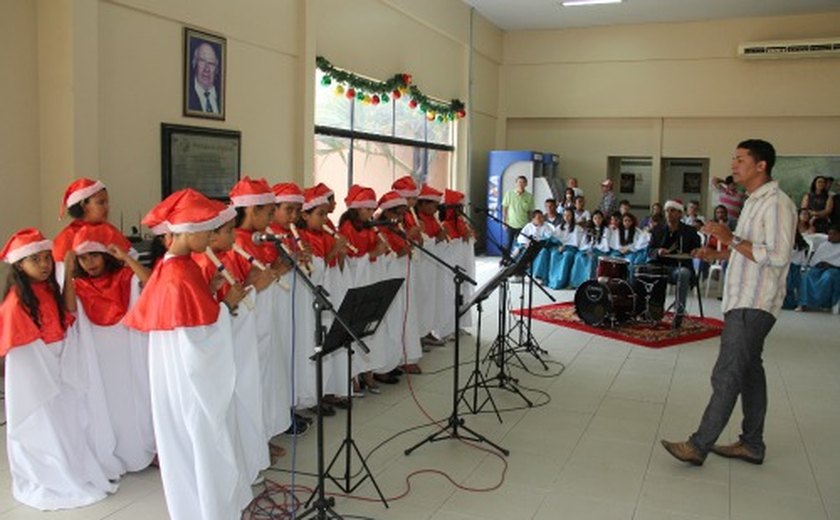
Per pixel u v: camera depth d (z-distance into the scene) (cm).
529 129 1289
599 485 346
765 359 610
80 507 308
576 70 1238
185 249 266
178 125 552
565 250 951
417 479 347
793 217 342
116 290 330
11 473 317
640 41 1194
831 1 1029
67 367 314
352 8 794
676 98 1183
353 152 872
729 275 357
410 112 1008
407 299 505
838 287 833
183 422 261
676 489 343
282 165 680
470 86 1127
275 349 353
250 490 296
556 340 651
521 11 1127
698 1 1038
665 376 541
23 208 467
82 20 462
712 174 1185
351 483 340
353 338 277
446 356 579
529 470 361
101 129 490
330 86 795
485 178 1245
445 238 584
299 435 400
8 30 451
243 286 295
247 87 625
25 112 464
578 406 465
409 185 531
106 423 327
